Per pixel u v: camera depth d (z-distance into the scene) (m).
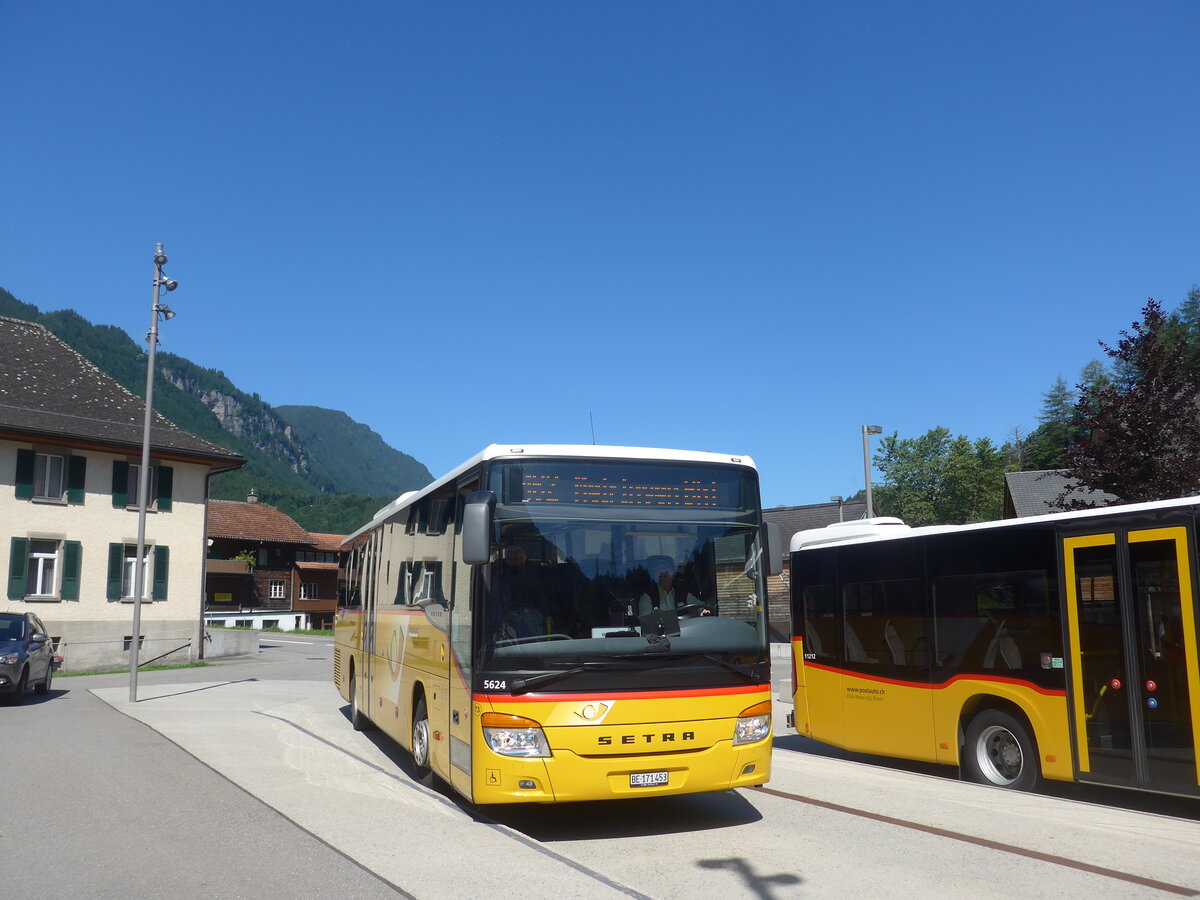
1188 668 8.24
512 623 7.45
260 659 37.28
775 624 45.56
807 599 13.00
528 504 7.76
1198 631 8.18
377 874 6.51
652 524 7.96
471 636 7.58
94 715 16.39
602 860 6.98
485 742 7.30
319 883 6.29
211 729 14.43
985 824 8.21
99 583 34.56
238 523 77.19
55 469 34.41
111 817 8.29
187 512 37.44
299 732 14.22
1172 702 8.34
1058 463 17.94
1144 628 8.62
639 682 7.48
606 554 7.77
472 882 6.32
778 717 18.58
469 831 7.83
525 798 7.19
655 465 8.14
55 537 33.69
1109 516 9.05
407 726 10.49
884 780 10.71
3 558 32.47
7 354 37.25
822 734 12.49
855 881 6.40
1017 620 9.91
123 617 35.03
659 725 7.45
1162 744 8.39
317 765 11.16
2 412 33.22
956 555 10.70
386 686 11.98
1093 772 8.98
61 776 10.30
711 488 8.26
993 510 65.25
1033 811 8.79
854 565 12.17
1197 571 8.24
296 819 8.23
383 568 12.70
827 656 12.50
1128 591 8.80
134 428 37.03
